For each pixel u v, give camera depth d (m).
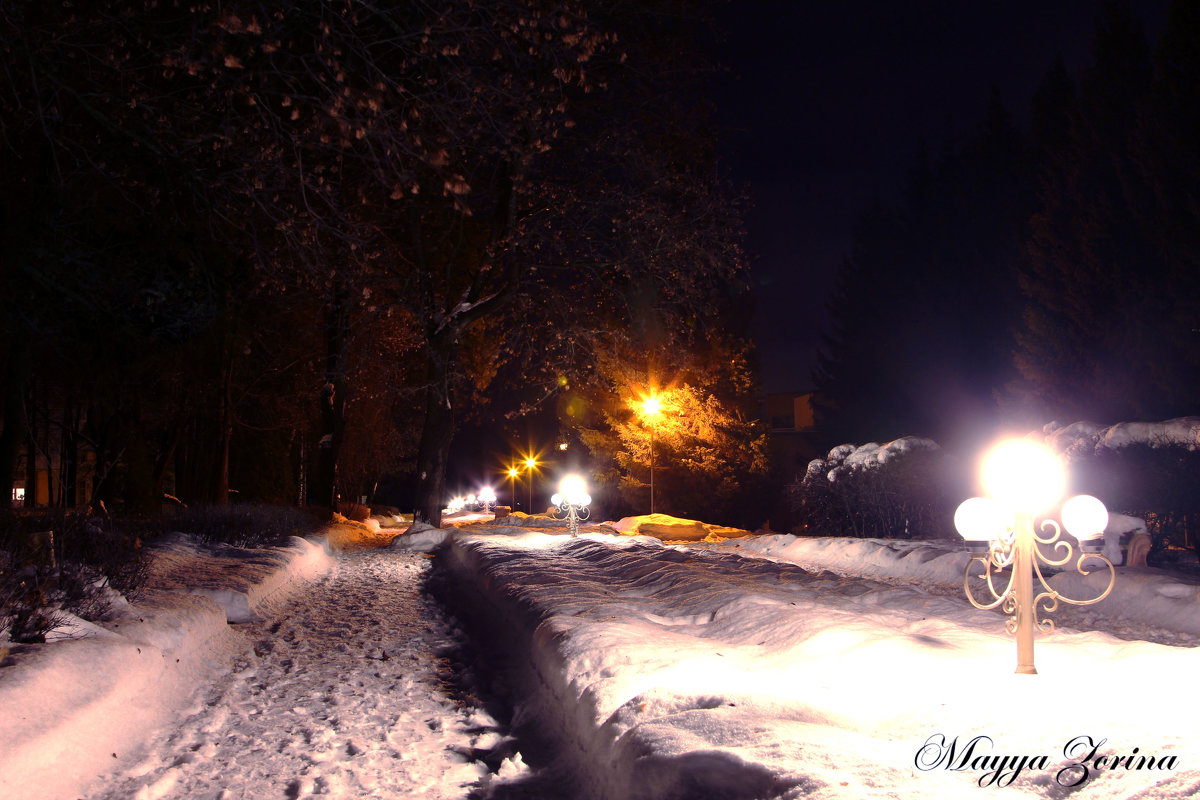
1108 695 4.43
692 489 37.09
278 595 12.87
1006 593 5.52
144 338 15.26
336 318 27.03
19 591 6.82
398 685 7.68
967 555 13.97
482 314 25.14
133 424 24.23
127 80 11.51
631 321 25.52
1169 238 19.16
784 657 6.20
